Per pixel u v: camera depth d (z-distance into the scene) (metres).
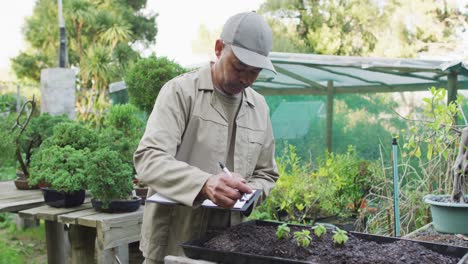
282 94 6.80
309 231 1.66
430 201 2.47
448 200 2.54
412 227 3.93
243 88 1.79
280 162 4.82
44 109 5.62
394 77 5.82
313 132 6.58
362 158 5.70
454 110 2.81
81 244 3.32
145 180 1.64
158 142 1.68
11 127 4.09
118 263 3.07
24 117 4.37
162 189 1.61
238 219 2.01
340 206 4.73
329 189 4.51
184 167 1.59
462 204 2.33
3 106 5.02
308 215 4.63
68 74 5.66
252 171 1.97
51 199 3.31
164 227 1.87
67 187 3.13
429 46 15.34
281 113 6.82
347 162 4.98
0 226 5.94
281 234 1.66
